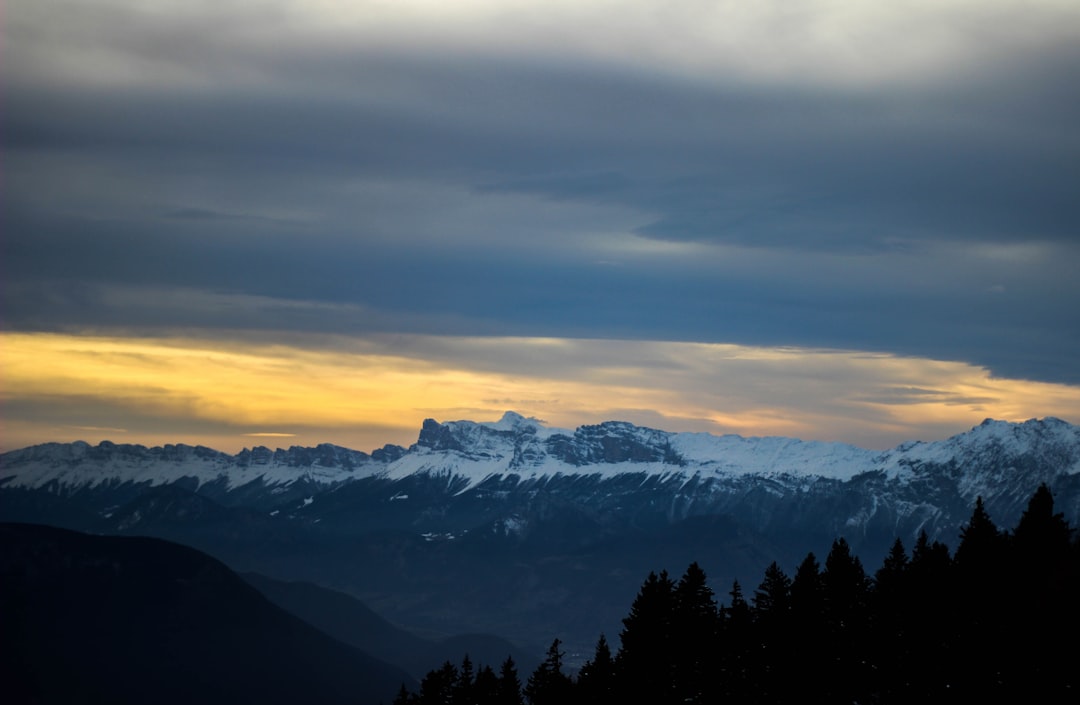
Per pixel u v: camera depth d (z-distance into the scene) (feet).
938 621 497.05
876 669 499.10
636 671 527.81
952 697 466.29
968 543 528.22
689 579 540.93
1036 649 462.60
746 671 517.14
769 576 545.03
